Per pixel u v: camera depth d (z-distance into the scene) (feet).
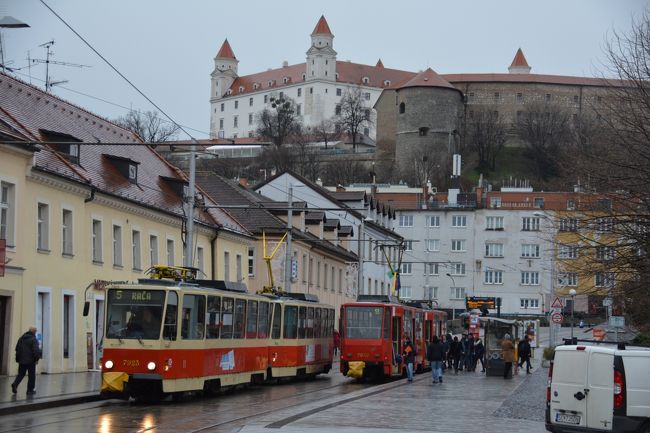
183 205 186.19
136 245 166.50
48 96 162.71
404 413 91.30
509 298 450.71
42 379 123.44
